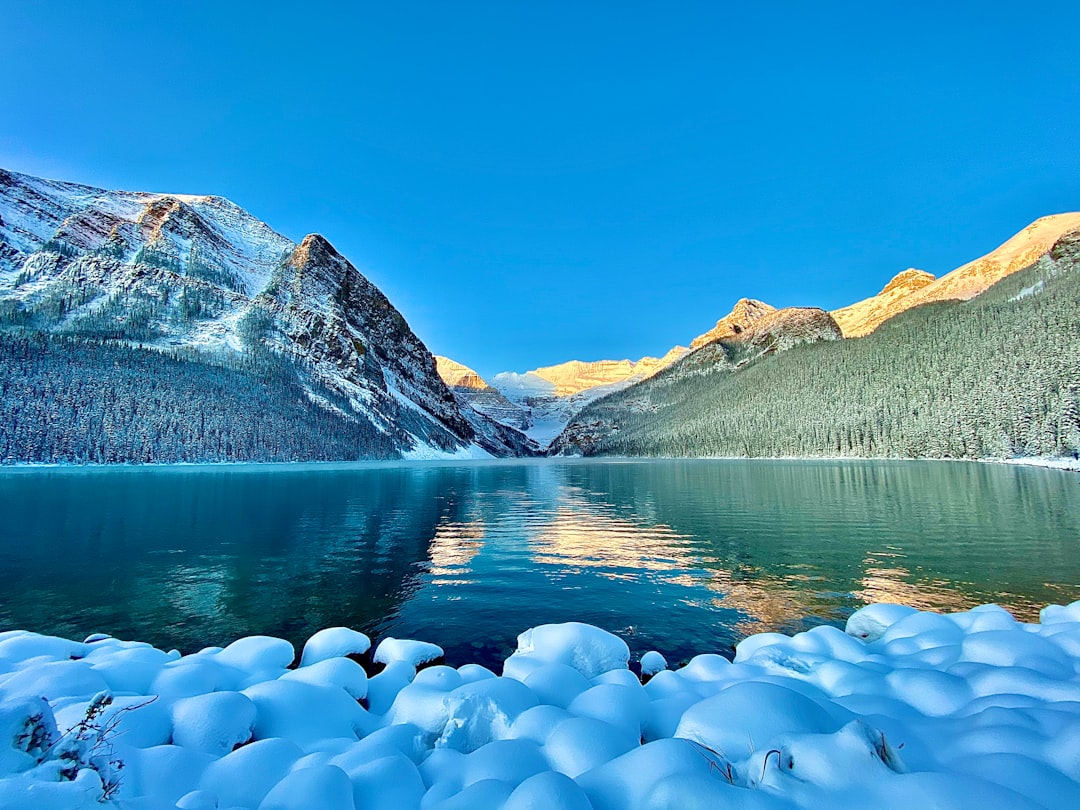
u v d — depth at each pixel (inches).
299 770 187.6
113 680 292.5
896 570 685.9
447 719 254.5
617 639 391.5
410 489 2166.6
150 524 1147.3
